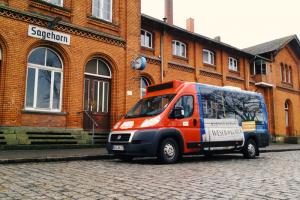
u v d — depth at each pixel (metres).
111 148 9.87
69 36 14.02
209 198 4.71
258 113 13.49
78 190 5.13
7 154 9.84
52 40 13.42
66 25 13.88
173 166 8.81
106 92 15.66
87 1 14.98
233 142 11.76
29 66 12.97
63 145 12.68
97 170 7.64
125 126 9.89
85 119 14.61
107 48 15.42
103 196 4.72
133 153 9.26
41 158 9.21
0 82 11.98
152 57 19.19
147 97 11.12
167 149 9.55
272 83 28.20
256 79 27.42
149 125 9.39
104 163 9.38
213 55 23.92
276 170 8.27
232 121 11.96
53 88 13.61
